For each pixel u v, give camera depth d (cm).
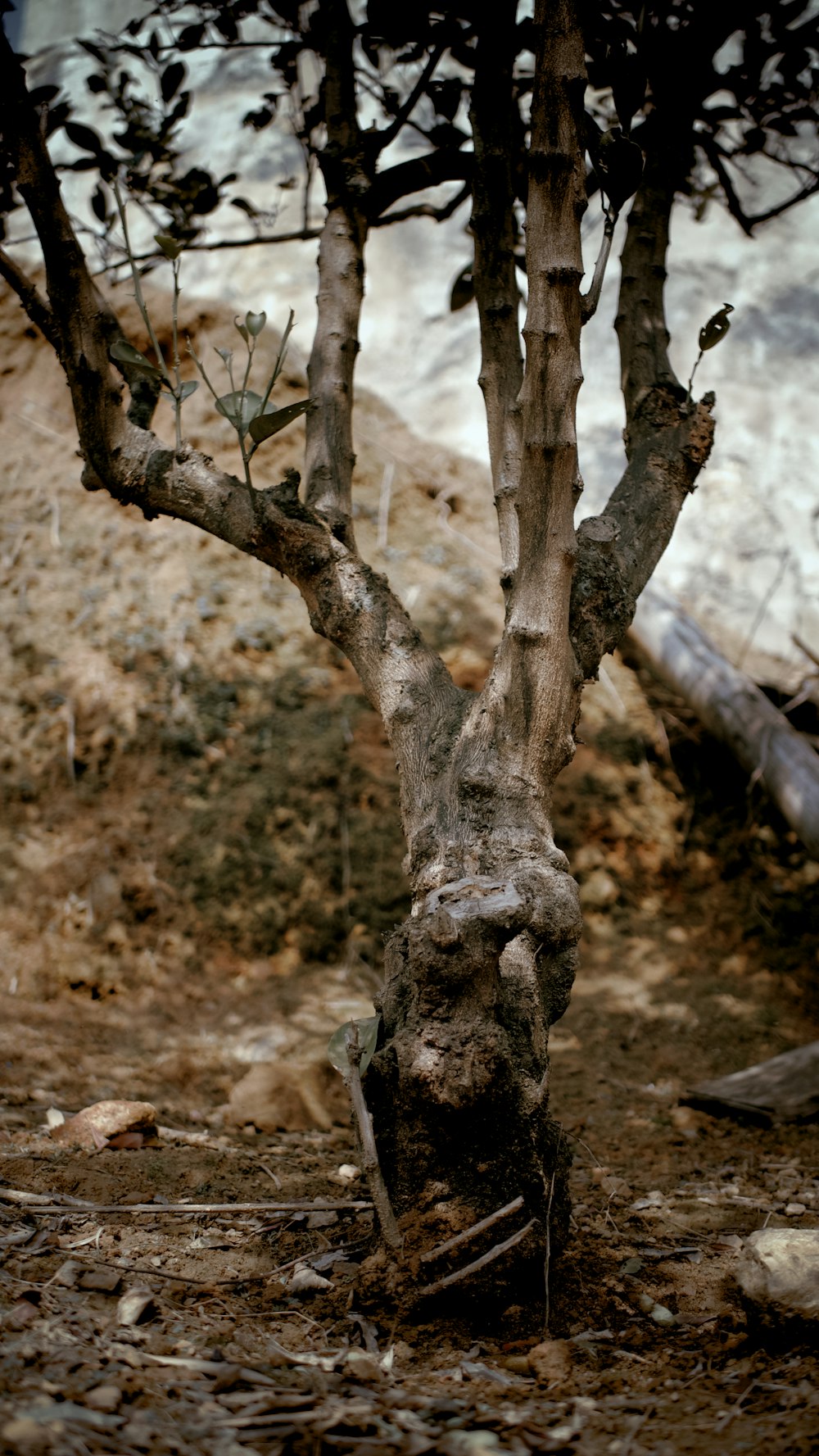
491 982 225
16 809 563
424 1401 190
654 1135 407
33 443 678
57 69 812
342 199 326
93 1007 505
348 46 335
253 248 727
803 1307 213
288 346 695
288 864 556
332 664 617
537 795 263
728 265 740
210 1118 406
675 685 623
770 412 710
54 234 290
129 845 551
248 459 275
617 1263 269
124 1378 186
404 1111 230
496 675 265
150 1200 293
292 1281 244
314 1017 501
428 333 740
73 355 294
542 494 249
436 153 330
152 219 399
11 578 624
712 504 695
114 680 597
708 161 385
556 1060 481
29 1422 162
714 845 587
